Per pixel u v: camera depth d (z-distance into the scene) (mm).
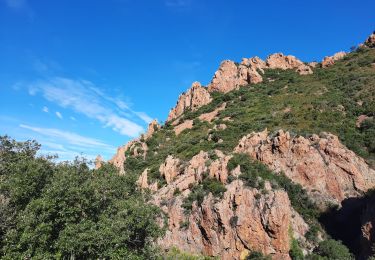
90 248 30453
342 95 99000
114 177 44125
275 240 54344
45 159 36844
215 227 57625
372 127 79750
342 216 63219
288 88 113938
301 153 70500
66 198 31297
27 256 27969
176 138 103562
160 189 69938
